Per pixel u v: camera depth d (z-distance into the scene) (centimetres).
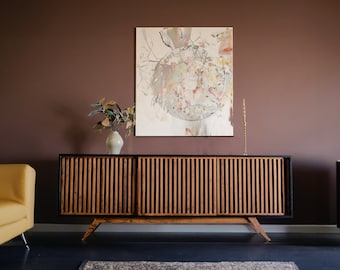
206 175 274
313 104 322
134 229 312
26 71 324
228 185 274
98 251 243
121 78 324
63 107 323
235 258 227
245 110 322
